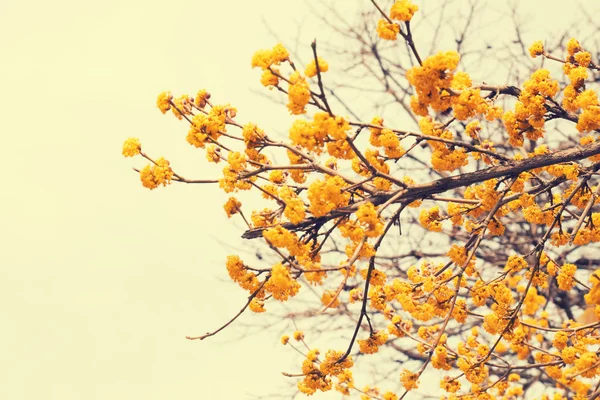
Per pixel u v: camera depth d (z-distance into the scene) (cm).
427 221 545
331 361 523
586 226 534
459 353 627
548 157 508
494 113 509
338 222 469
